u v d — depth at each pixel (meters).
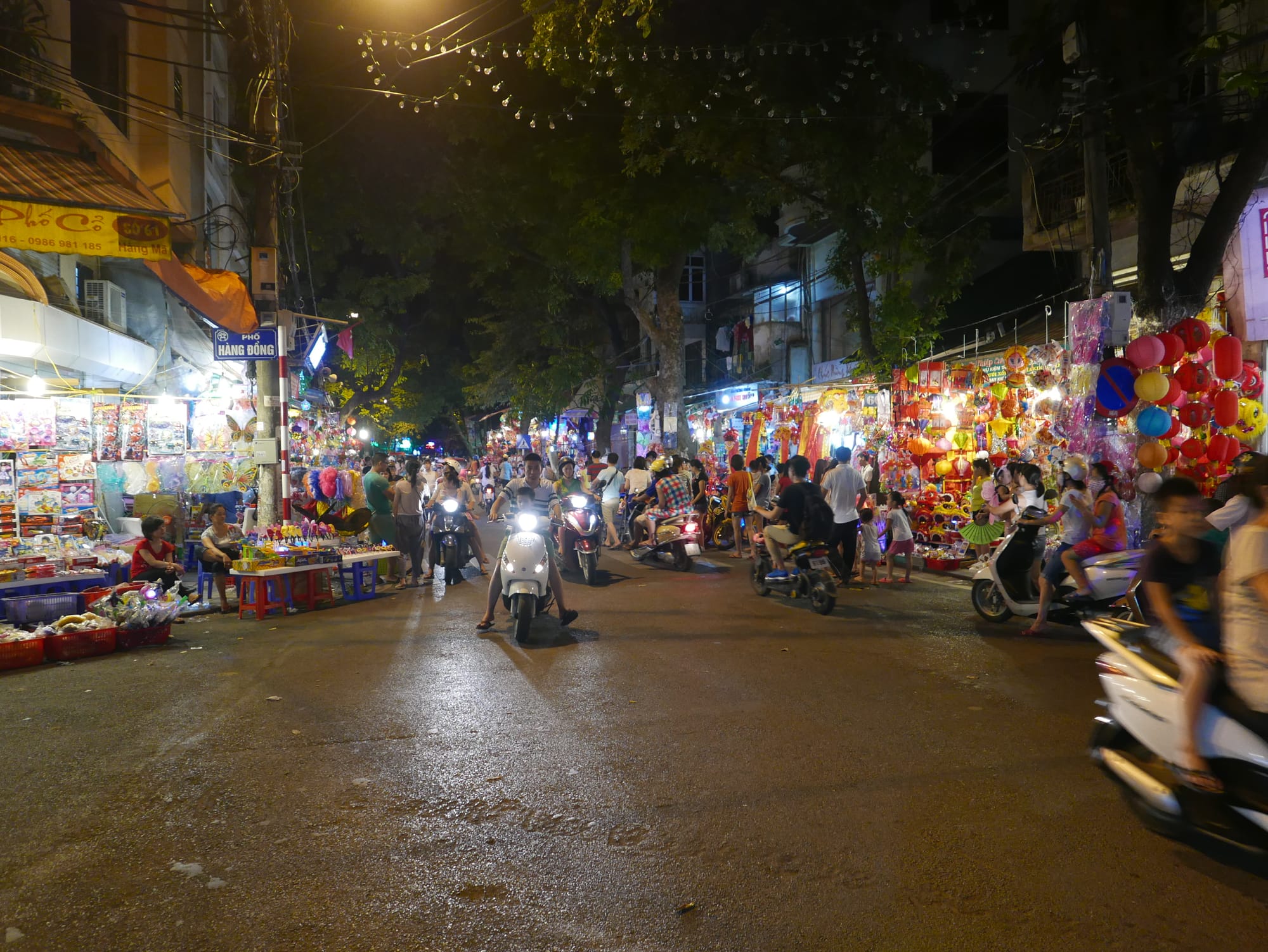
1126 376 9.43
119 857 4.03
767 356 28.78
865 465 15.73
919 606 10.67
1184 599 4.18
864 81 16.94
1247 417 10.28
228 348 13.08
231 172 23.25
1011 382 12.18
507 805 4.61
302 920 3.46
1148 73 10.09
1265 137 9.47
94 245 8.88
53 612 9.23
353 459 28.73
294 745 5.60
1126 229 14.28
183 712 6.39
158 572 10.47
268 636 9.33
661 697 6.64
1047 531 10.99
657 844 4.12
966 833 4.19
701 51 17.45
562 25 16.03
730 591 12.07
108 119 14.92
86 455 12.51
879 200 16.89
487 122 23.38
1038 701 6.44
